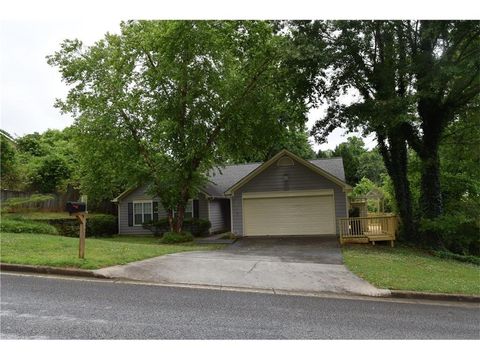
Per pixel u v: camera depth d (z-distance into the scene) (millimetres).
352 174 47062
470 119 18000
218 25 17422
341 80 16266
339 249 15102
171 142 18188
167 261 10352
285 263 10992
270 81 18531
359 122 15391
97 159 20125
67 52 19344
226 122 18812
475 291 8312
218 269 9641
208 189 24141
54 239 12000
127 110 19344
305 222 20328
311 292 8000
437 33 13992
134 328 5227
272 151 35406
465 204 20156
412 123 16922
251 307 6562
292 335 5238
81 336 4867
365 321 6043
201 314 5996
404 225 17703
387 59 15367
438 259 14398
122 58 18594
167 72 17594
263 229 20656
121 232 24953
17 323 5223
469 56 13758
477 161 19891
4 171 20094
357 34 15109
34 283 7480
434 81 13781
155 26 18141
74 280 7934
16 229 14109
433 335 5496
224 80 18031
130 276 8453
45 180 24062
